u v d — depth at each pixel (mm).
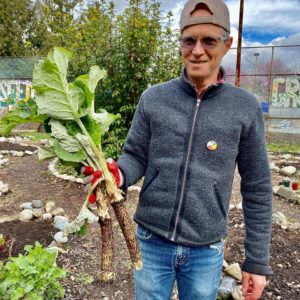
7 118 1561
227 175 1728
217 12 1594
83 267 3631
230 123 1689
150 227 1800
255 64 11719
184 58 1706
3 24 26328
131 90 7004
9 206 5480
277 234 4473
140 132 1839
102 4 7629
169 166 1731
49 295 2764
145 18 7008
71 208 5383
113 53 7113
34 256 2768
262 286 1781
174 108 1755
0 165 8375
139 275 1882
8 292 2576
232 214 5129
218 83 1718
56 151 1518
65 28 8930
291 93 11883
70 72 7617
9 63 16156
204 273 1803
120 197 1532
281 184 6590
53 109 1509
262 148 1745
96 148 1526
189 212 1714
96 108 7219
